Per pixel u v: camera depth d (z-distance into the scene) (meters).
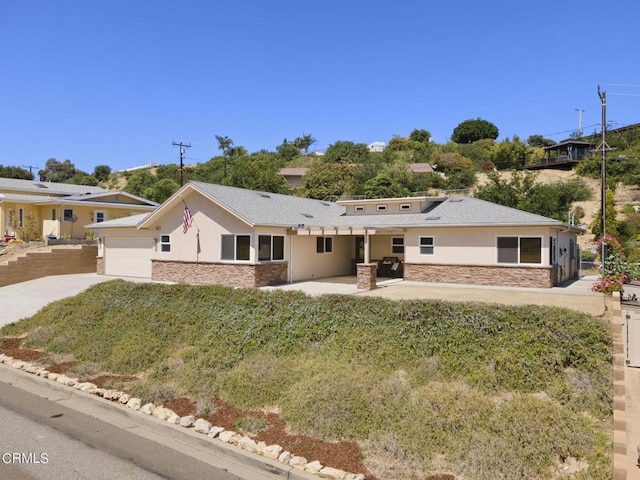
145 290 13.55
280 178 52.41
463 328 8.34
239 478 5.28
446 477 5.07
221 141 67.62
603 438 5.59
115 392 8.04
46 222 30.52
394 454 5.57
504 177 56.28
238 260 19.16
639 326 8.34
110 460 5.63
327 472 5.21
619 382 5.20
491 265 18.94
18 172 68.69
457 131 87.62
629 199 41.50
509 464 5.16
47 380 9.04
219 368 8.89
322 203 28.44
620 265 17.48
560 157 58.84
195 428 6.57
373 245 24.52
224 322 10.81
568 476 4.94
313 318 10.02
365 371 7.84
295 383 7.81
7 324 14.03
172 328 11.15
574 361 7.27
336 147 72.19
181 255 21.12
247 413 7.17
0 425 6.79
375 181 44.00
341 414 6.52
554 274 18.77
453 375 7.44
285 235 20.41
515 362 7.29
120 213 33.19
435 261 20.34
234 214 18.58
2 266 21.12
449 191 48.19
